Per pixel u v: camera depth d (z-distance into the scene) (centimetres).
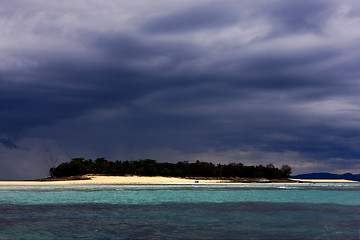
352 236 1961
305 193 6219
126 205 3856
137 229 2208
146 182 14250
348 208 3494
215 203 4081
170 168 19225
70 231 2133
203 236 1966
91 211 3253
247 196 5350
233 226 2328
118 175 17288
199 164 19712
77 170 17338
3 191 6925
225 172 19950
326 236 1961
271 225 2373
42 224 2423
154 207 3606
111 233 2062
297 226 2330
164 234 2028
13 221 2578
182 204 3956
